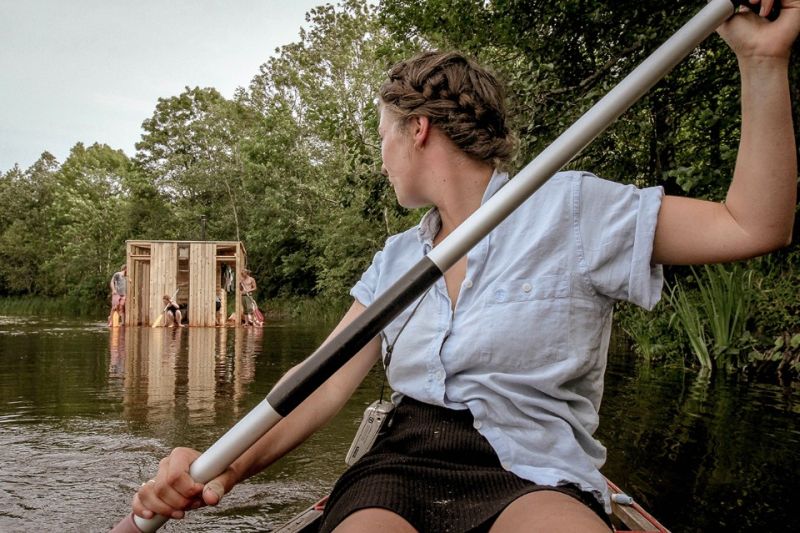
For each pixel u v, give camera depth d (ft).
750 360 21.29
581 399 3.86
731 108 18.71
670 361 24.14
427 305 4.08
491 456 3.73
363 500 3.47
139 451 11.04
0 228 124.77
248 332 41.96
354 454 4.27
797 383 18.85
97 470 9.98
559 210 3.87
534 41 20.68
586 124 3.33
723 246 3.48
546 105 19.66
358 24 71.31
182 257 48.65
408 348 4.07
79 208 101.65
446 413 3.94
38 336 37.29
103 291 96.53
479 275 4.00
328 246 65.98
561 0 19.25
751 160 3.35
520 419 3.74
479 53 22.18
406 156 4.32
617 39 20.34
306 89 76.48
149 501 3.71
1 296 119.44
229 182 90.22
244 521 8.04
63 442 11.61
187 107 101.65
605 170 24.93
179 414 14.07
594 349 3.85
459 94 4.16
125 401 15.69
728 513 8.16
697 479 9.50
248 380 19.24
